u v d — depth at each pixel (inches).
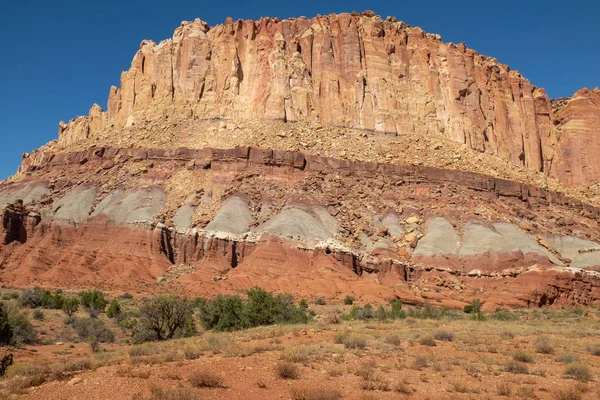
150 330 1456.7
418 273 3373.5
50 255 3324.3
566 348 1077.1
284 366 701.3
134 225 3545.8
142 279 3110.2
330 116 5093.5
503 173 4722.0
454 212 3868.1
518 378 757.3
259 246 3388.3
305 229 3543.3
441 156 4675.2
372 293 2807.6
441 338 1150.3
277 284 2933.1
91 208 3885.3
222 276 3139.8
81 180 4227.4
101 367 794.8
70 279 3014.3
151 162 4308.6
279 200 3909.9
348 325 1454.2
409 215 3890.3
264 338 1136.2
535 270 3107.8
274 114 4948.3
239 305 1638.8
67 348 1378.0
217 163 4205.2
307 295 2760.8
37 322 1834.4
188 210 3843.5
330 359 836.0
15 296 2320.4
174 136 4758.9
